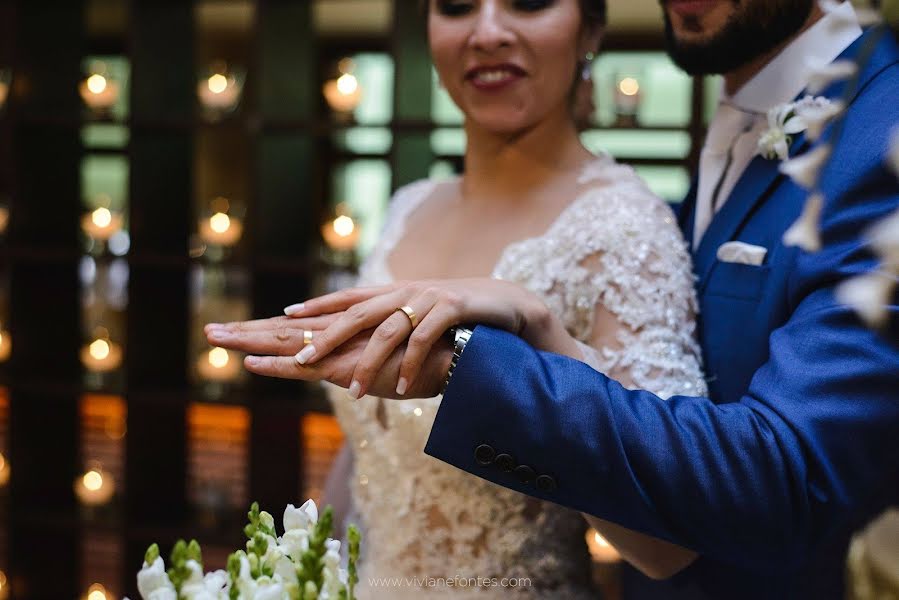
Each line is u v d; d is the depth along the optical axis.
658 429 0.90
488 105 1.25
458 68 1.26
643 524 0.92
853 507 0.89
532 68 1.23
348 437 1.38
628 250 1.12
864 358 0.87
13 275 3.47
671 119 3.84
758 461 0.88
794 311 0.99
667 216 1.19
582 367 0.94
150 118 3.38
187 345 3.62
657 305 1.10
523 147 1.29
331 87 3.46
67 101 3.63
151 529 3.36
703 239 1.19
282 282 3.52
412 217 1.44
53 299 3.62
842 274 0.91
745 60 1.15
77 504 3.58
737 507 0.88
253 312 3.38
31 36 3.49
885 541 0.43
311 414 3.30
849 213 0.93
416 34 3.21
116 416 4.32
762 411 0.90
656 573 1.10
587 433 0.90
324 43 4.29
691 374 1.08
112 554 3.78
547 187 1.27
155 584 0.67
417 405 1.21
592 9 1.30
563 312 1.16
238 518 3.44
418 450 1.22
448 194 1.43
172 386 3.55
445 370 0.96
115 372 3.67
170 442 3.57
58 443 3.65
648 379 1.06
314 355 0.94
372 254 1.45
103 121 3.41
